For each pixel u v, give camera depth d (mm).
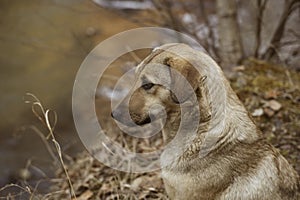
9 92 16734
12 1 20719
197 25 13398
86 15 18562
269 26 11672
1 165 13164
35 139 14344
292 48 11438
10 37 16984
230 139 6070
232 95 6266
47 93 16547
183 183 6203
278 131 8828
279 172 6145
